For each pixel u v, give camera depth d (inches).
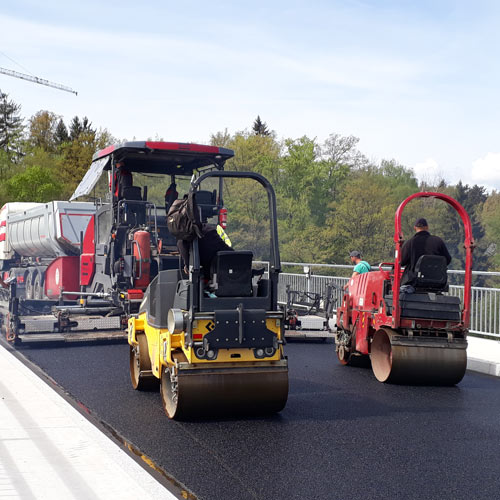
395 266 346.3
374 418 273.9
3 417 249.3
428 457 218.7
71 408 264.5
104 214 518.9
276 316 262.8
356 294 399.2
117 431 247.9
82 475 184.2
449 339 346.9
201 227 256.8
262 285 269.7
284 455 218.8
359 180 2220.7
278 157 2381.9
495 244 2502.5
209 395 256.4
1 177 3567.9
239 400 260.5
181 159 505.4
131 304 481.1
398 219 347.9
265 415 276.2
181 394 254.4
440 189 2714.1
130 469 190.2
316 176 2260.1
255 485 188.5
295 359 438.6
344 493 183.2
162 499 165.8
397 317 344.5
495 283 2354.8
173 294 280.8
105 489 172.9
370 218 2025.1
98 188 518.9
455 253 2618.1
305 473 200.2
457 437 244.7
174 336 262.1
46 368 381.1
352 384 351.9
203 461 211.3
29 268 722.2
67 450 208.4
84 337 461.7
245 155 2303.2
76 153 3614.7
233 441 235.8
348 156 2333.9
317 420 268.8
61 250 652.7
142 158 502.3
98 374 363.3
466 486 190.4
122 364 395.9
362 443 235.1
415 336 346.3
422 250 354.0
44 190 2987.2
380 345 365.7
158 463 208.7
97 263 534.3
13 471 187.2
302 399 311.1
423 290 357.7
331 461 213.0
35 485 175.6
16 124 4547.2
